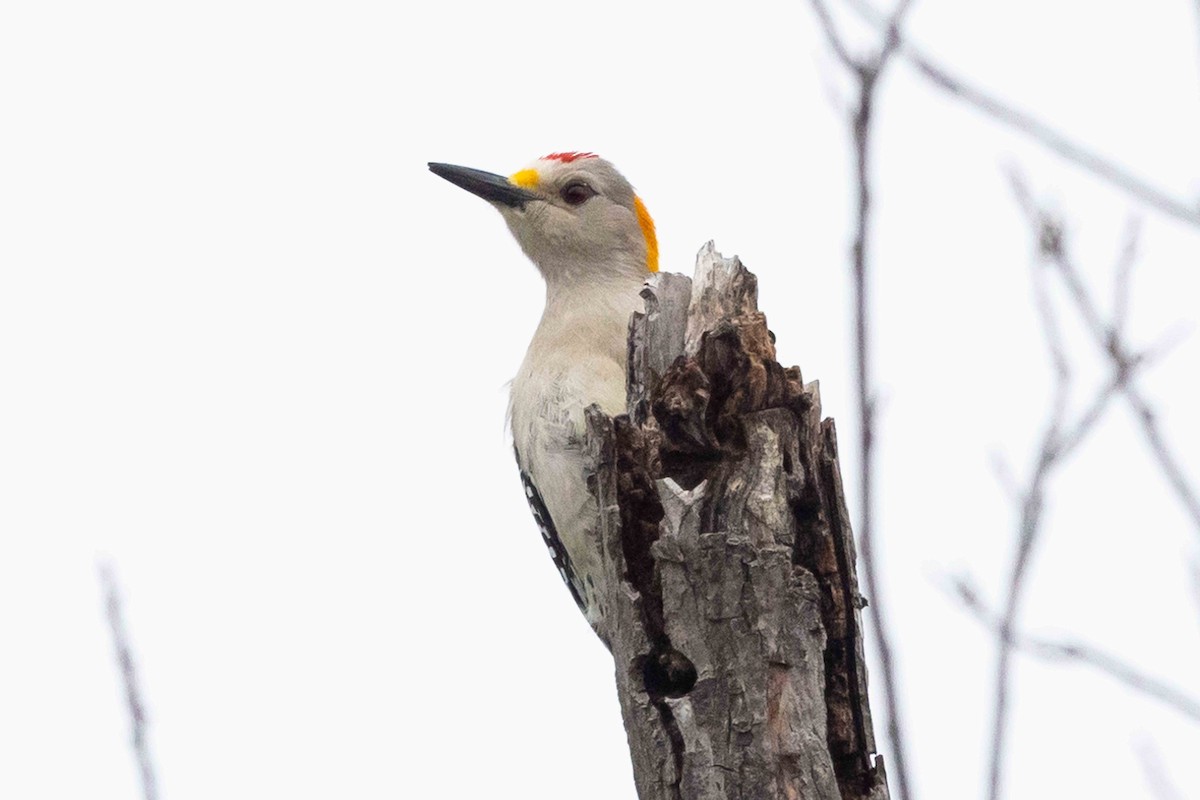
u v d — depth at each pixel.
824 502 10.45
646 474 10.58
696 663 9.81
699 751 9.68
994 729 9.34
